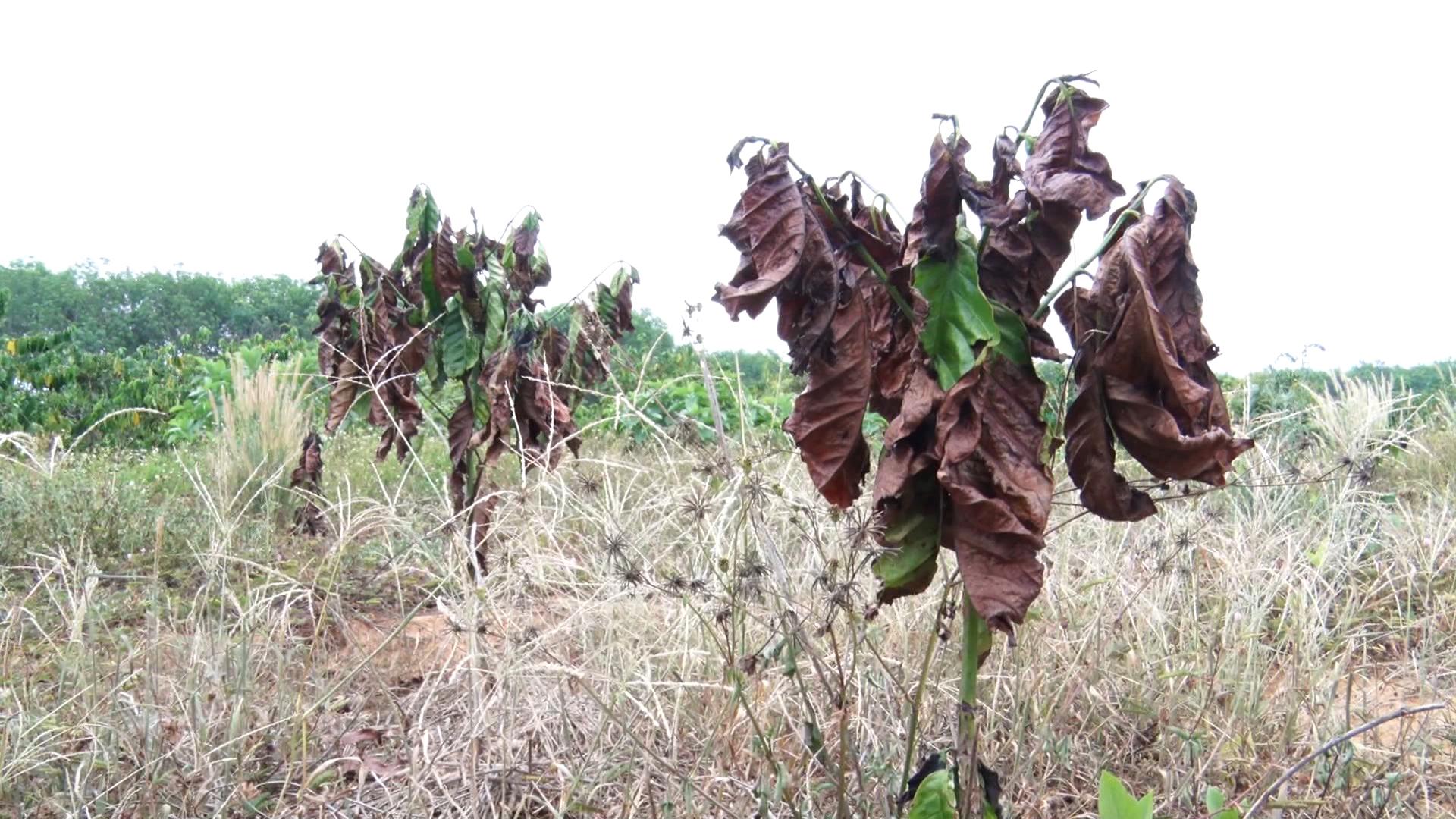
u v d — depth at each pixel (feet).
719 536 9.36
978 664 6.91
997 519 5.99
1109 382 6.16
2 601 13.46
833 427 6.60
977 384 6.11
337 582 14.35
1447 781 9.57
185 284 113.09
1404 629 12.85
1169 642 11.87
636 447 21.65
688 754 9.22
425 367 13.66
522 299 13.53
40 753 9.52
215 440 24.09
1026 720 9.75
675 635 9.86
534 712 9.08
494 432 12.27
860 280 6.78
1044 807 8.83
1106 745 10.07
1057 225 6.15
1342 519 15.37
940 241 6.13
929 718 9.68
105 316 108.88
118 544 17.20
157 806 8.77
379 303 13.25
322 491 14.70
